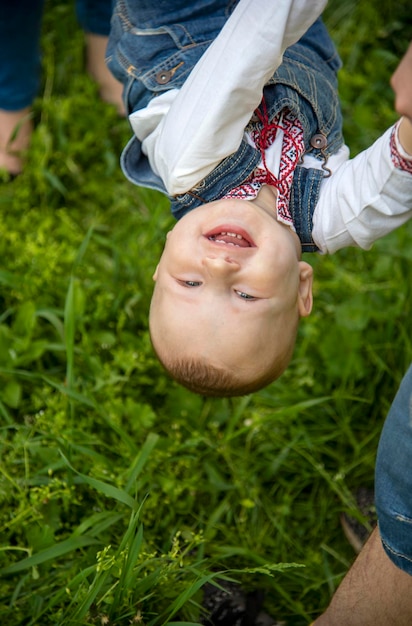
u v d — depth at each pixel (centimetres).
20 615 226
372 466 280
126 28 229
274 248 199
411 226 315
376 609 198
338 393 287
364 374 291
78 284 289
